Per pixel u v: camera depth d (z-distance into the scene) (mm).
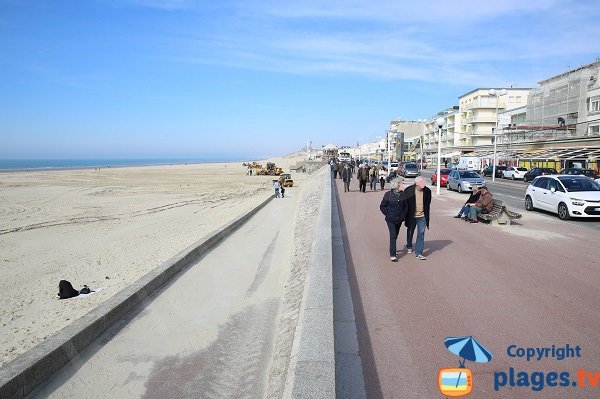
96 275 11117
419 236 9383
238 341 6051
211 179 63156
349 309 6363
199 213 24656
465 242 11188
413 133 118938
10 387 4484
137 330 6496
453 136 90250
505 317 5895
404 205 9234
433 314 6066
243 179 63656
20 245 15781
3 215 24297
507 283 7453
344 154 90812
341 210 18875
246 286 8789
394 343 5191
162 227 19297
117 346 5934
